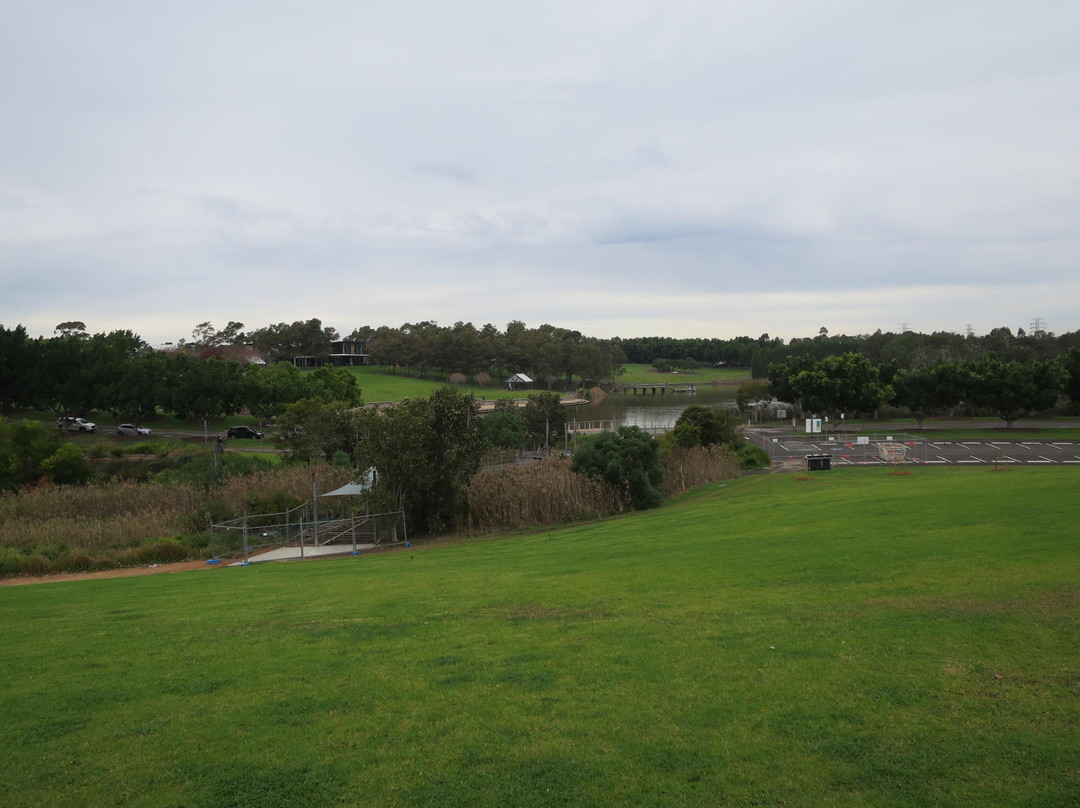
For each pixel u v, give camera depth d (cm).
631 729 685
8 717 777
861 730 655
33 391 7350
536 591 1369
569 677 833
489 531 3000
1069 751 594
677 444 4781
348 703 784
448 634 1060
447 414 3069
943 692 722
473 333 16288
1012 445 5403
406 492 2980
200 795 596
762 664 834
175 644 1076
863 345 13425
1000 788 550
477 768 625
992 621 923
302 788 601
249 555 2616
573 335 19662
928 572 1231
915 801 541
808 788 568
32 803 591
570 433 7250
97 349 8300
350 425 4791
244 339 16388
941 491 2441
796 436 6562
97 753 680
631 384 17700
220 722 743
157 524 3033
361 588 1566
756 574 1348
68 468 4416
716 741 652
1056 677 739
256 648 1027
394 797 582
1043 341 11588
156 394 7306
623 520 2877
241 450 6562
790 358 8406
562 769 616
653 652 907
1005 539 1451
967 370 6525
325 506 3438
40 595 1711
